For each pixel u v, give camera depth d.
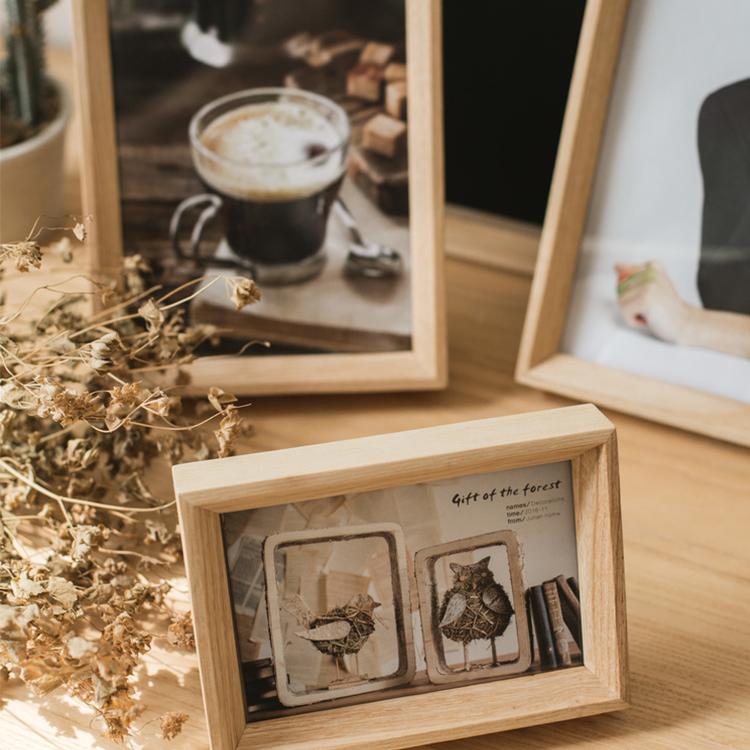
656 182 0.73
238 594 0.53
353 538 0.54
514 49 0.86
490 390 0.81
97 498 0.69
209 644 0.51
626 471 0.75
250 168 0.74
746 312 0.74
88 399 0.53
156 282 0.77
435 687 0.56
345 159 0.74
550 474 0.55
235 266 0.77
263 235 0.76
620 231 0.75
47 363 0.63
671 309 0.76
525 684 0.56
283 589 0.54
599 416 0.54
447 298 0.90
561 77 0.85
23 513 0.69
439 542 0.55
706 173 0.72
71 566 0.58
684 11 0.69
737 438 0.75
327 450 0.52
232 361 0.77
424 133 0.72
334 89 0.73
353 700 0.55
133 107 0.72
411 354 0.78
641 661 0.61
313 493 0.51
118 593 0.58
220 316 0.78
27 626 0.53
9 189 0.84
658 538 0.70
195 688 0.60
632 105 0.72
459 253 0.93
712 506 0.73
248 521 0.52
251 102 0.73
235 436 0.57
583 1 0.82
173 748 0.57
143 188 0.74
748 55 0.69
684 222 0.74
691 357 0.77
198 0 0.70
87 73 0.70
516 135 0.89
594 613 0.56
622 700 0.56
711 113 0.71
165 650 0.62
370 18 0.71
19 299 0.84
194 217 0.75
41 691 0.54
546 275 0.76
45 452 0.67
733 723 0.58
